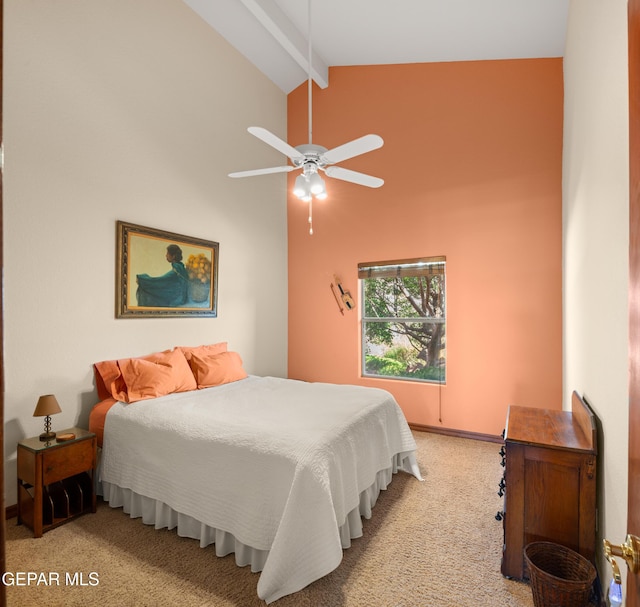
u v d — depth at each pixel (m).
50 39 2.73
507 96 3.93
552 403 3.71
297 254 5.09
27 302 2.61
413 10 3.48
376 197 4.55
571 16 2.96
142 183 3.38
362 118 4.63
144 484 2.45
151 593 1.86
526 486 1.92
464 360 4.08
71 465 2.46
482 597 1.85
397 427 3.12
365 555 2.16
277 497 1.97
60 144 2.79
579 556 1.78
